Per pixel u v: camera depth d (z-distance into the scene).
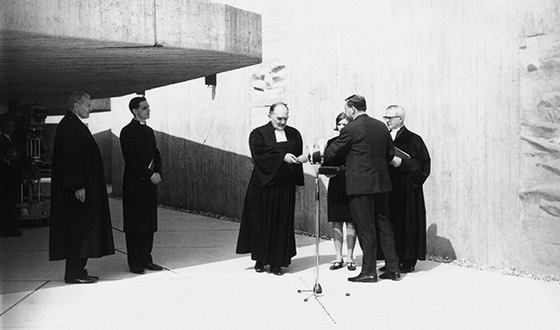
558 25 6.59
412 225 7.17
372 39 8.95
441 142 7.98
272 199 7.27
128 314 5.54
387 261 6.88
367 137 6.65
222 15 7.25
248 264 7.96
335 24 9.61
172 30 6.79
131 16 6.48
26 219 11.34
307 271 7.46
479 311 5.55
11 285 6.78
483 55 7.41
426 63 8.14
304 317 5.40
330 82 9.74
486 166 7.43
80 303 5.96
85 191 6.71
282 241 7.25
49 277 7.20
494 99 7.30
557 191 6.62
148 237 7.57
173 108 15.02
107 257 8.64
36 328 5.11
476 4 7.49
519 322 5.21
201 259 8.34
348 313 5.52
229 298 6.12
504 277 6.92
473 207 7.60
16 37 6.07
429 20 8.09
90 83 10.52
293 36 10.50
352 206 6.77
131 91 12.33
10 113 11.46
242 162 12.28
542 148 6.76
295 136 7.57
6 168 10.37
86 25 6.18
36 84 10.34
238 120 12.34
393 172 7.31
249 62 8.31
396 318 5.35
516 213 7.11
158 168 7.68
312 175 10.33
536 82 6.80
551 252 6.74
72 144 6.59
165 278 7.11
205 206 13.78
